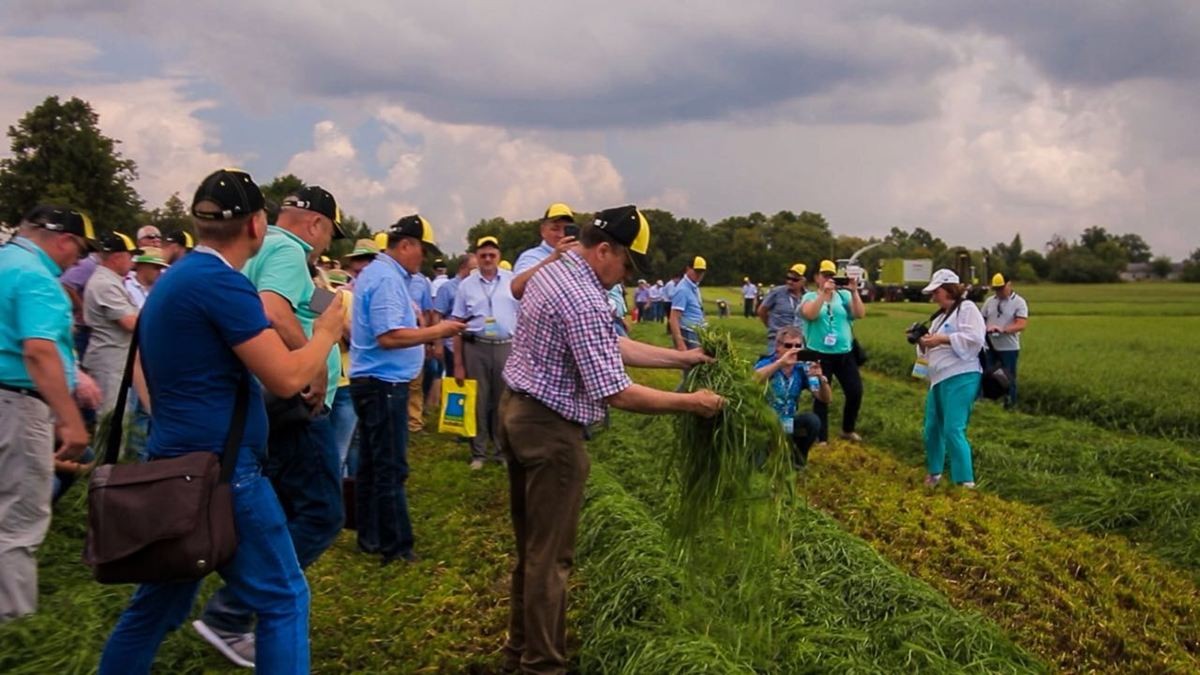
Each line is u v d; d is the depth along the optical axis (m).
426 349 12.54
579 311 4.49
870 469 10.78
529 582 4.76
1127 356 24.48
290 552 4.05
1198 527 7.78
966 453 9.70
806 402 15.54
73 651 4.83
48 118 46.16
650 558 5.98
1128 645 5.79
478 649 5.50
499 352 10.02
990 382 10.52
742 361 5.20
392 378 6.92
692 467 5.14
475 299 9.91
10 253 5.39
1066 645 5.86
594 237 4.63
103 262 8.48
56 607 5.42
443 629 5.78
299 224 5.48
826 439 11.77
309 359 3.88
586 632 5.57
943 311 9.91
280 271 5.09
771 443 5.08
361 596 6.34
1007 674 5.02
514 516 5.11
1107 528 8.41
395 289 6.73
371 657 5.34
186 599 4.05
